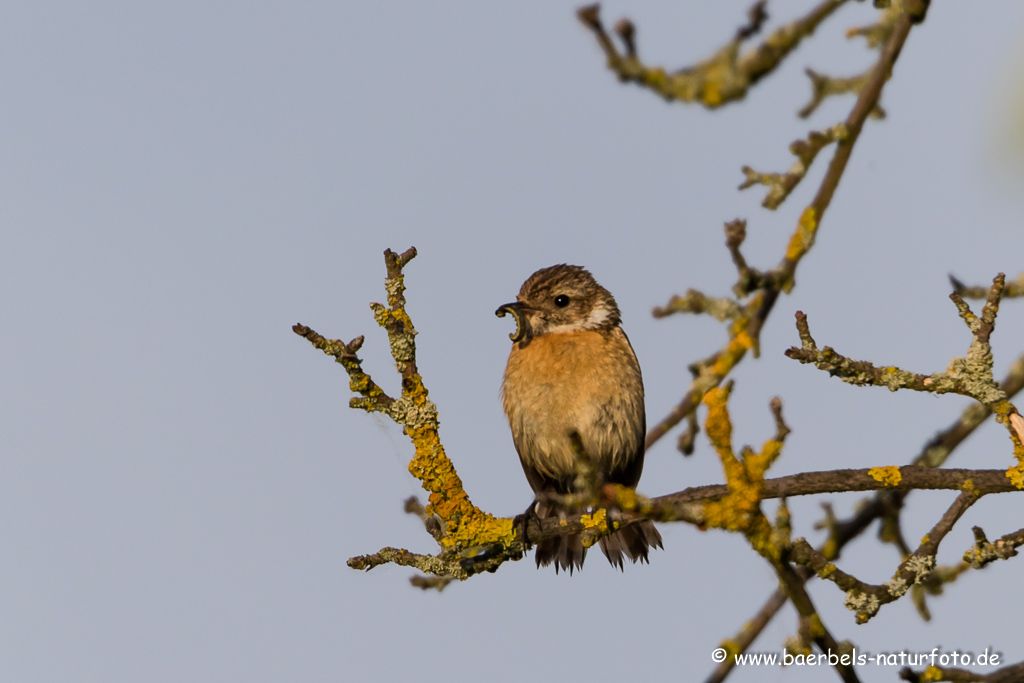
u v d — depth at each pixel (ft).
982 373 26.91
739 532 24.40
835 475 27.66
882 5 27.37
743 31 20.01
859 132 24.68
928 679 27.12
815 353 25.71
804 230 24.61
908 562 26.30
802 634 25.27
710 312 25.34
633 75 19.80
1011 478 26.96
